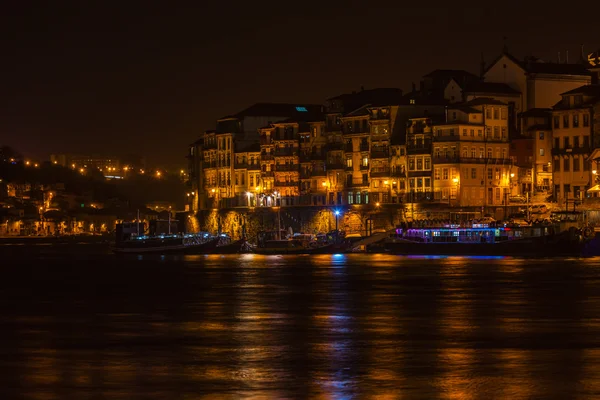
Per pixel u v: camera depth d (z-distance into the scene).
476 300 111.88
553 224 186.12
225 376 69.44
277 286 134.12
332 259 199.25
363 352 77.62
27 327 93.88
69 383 67.69
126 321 97.62
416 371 70.19
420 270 157.62
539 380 67.00
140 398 63.66
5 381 68.31
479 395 63.34
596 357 74.50
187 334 88.00
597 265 161.50
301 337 85.44
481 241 194.50
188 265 188.38
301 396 63.69
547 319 94.81
